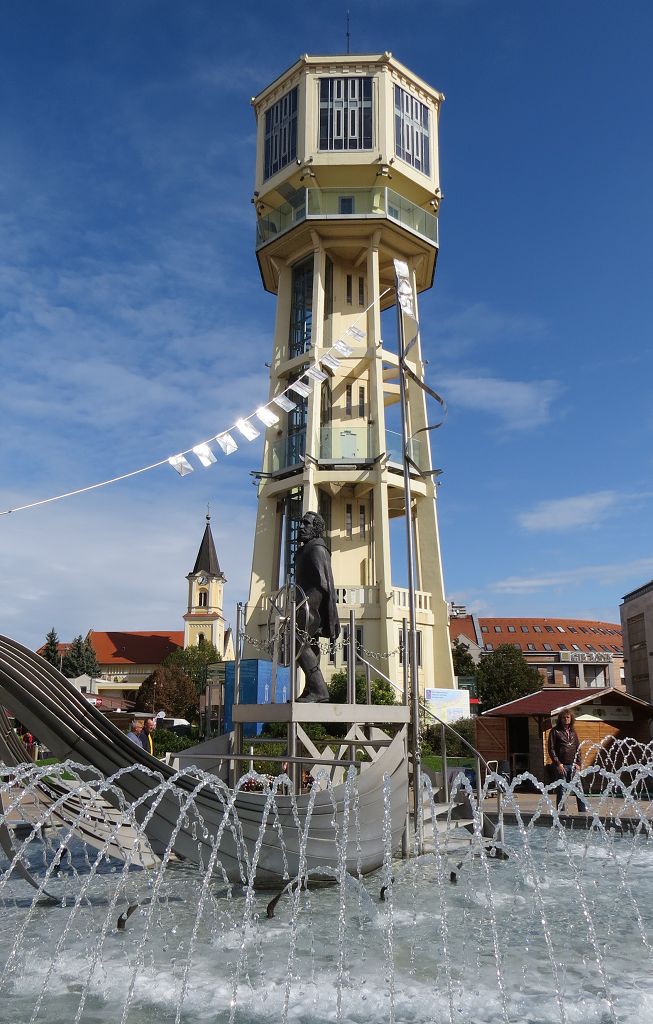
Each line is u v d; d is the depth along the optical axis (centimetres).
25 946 682
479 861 1112
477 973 602
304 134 3534
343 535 3588
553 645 9519
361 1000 540
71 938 710
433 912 807
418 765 1109
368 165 3491
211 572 11356
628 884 960
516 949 669
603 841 1330
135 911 789
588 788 2062
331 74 3600
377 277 3541
